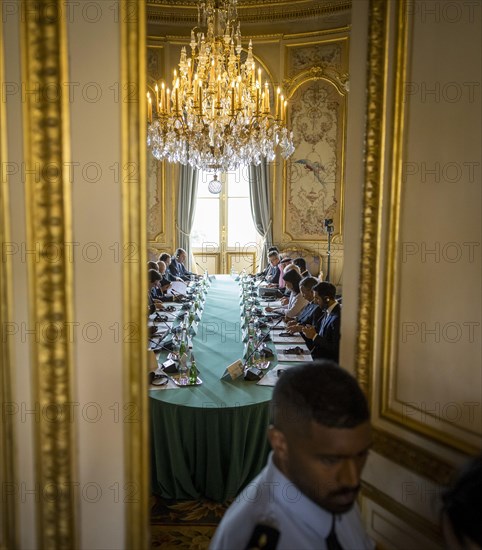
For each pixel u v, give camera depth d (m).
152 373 3.38
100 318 1.36
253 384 3.30
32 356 1.32
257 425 3.08
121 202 1.33
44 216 1.27
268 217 8.52
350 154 1.57
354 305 1.59
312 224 8.39
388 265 1.52
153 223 8.65
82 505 1.41
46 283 1.29
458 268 1.47
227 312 5.35
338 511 0.98
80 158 1.30
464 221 1.46
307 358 3.76
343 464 0.95
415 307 1.53
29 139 1.25
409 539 1.49
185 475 3.18
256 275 7.87
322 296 4.14
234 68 5.33
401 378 1.56
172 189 8.59
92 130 1.30
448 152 1.45
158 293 6.05
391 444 1.52
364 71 1.50
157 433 3.14
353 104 1.55
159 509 3.18
